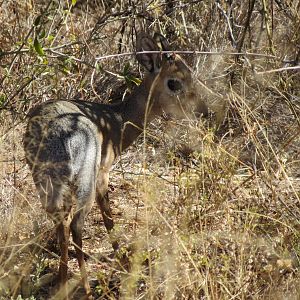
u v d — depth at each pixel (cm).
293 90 1308
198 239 914
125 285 902
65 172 975
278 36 1296
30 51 1118
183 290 849
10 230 945
